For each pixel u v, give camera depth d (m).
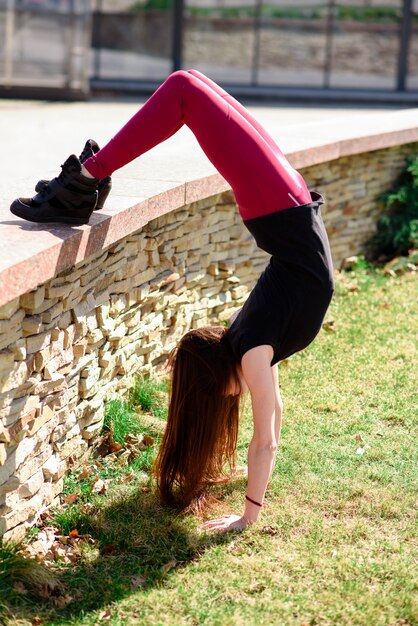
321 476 3.92
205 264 5.41
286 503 3.69
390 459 4.09
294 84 13.50
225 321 5.73
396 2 13.22
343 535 3.46
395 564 3.25
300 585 3.13
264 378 3.31
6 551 3.19
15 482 3.33
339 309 6.09
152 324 4.82
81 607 3.06
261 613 2.98
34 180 4.43
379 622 2.92
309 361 5.18
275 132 6.86
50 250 3.24
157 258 4.76
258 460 3.42
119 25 13.29
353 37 13.36
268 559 3.30
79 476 3.88
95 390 4.14
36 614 2.99
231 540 3.43
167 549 3.38
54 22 12.75
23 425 3.34
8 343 3.23
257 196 3.27
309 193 3.49
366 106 13.38
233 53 13.36
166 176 4.87
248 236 5.95
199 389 3.48
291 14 13.22
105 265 4.12
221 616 2.96
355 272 6.99
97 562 3.31
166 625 2.93
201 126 3.28
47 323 3.53
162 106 3.28
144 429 4.30
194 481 3.65
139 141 3.31
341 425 4.43
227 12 13.19
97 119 11.27
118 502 3.68
